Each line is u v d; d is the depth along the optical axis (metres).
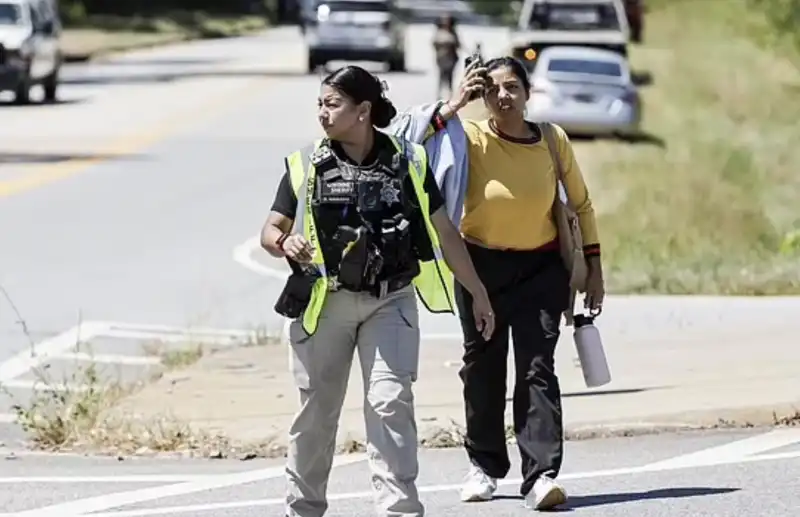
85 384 44.06
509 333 30.64
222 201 87.00
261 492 33.03
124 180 95.56
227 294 60.66
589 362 31.03
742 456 35.50
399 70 187.38
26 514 31.12
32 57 147.12
